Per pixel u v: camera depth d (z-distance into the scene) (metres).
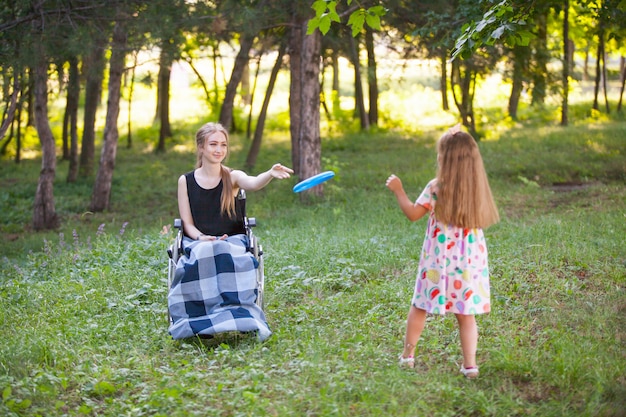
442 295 4.70
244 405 4.39
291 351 5.39
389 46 15.93
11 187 18.12
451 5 13.49
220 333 5.85
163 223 13.28
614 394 4.43
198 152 6.10
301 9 12.74
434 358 5.20
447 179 4.67
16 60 10.88
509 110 25.34
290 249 8.70
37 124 13.47
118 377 4.88
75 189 17.48
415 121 27.27
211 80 39.22
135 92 38.16
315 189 13.84
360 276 7.68
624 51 24.58
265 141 24.47
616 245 7.98
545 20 17.56
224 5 12.60
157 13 11.71
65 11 11.20
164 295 7.03
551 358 4.99
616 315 5.89
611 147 17.58
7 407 4.34
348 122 26.77
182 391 4.60
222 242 5.80
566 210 10.94
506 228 9.48
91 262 8.48
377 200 13.25
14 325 6.12
